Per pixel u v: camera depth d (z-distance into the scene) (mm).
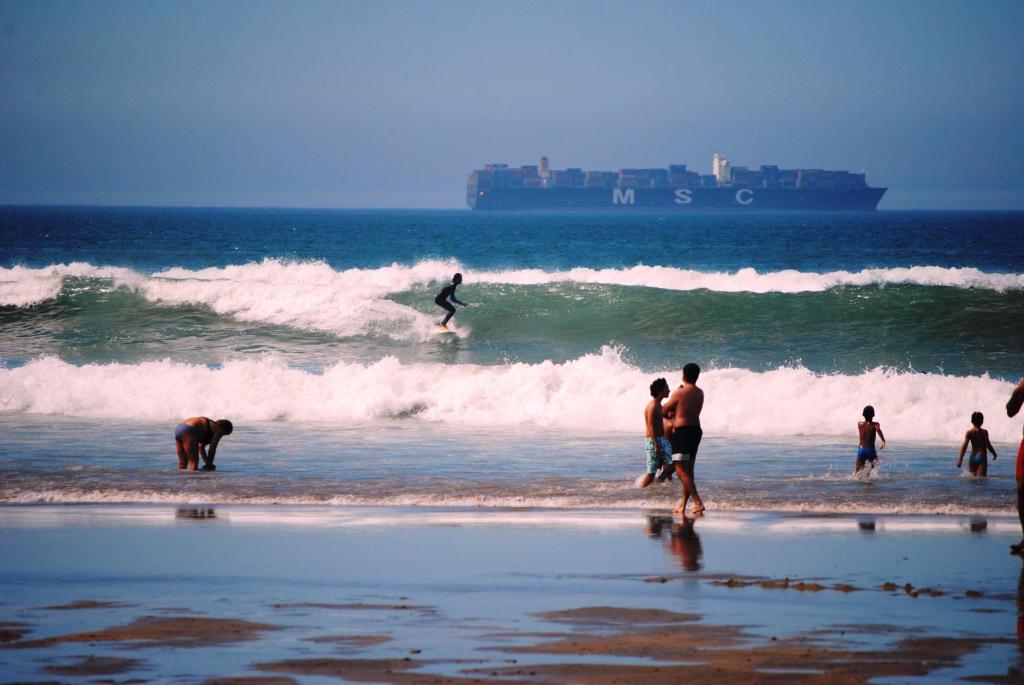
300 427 68000
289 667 22844
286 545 36938
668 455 49219
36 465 54625
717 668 22609
